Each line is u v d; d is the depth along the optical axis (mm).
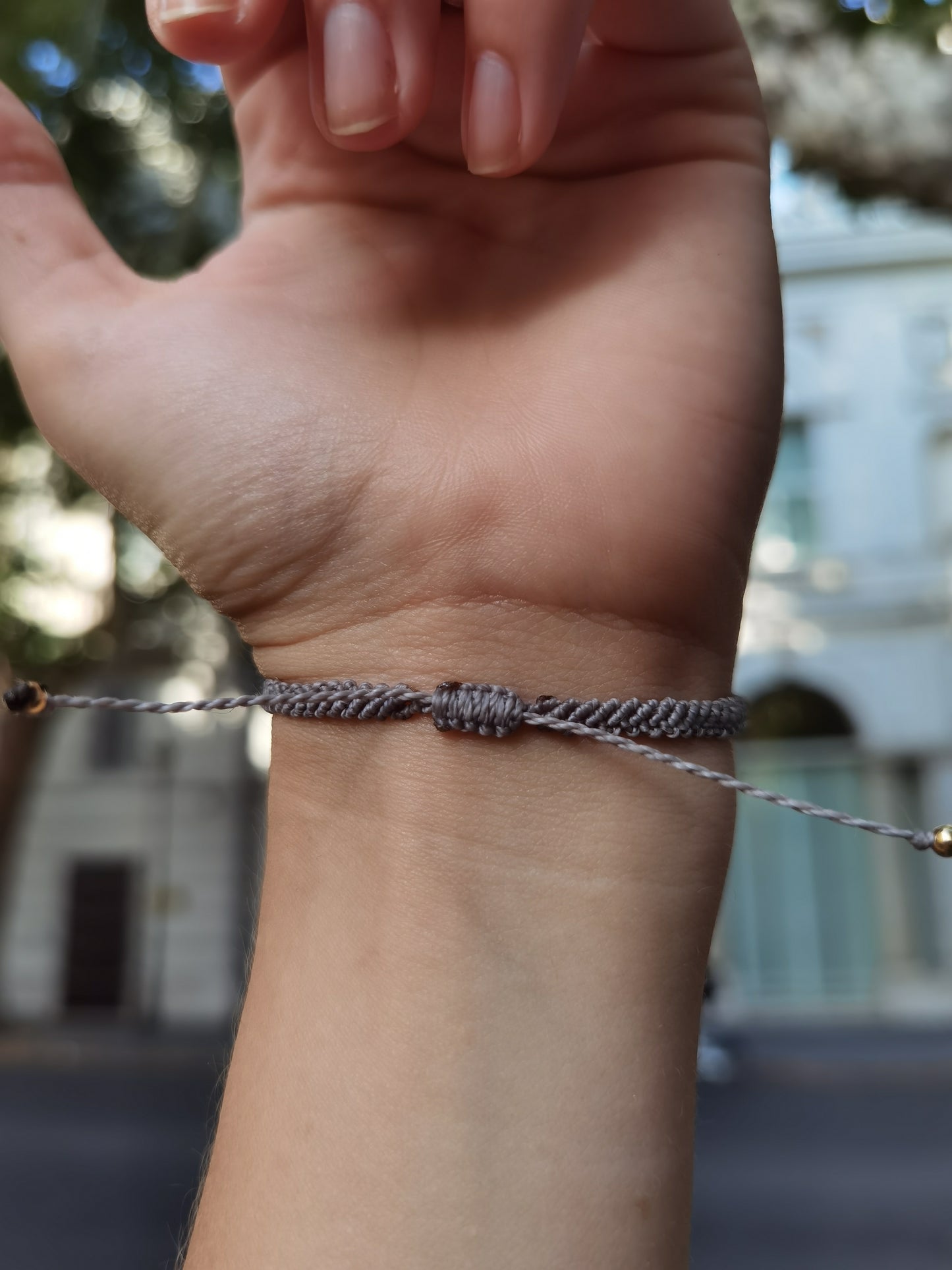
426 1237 103
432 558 128
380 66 112
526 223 146
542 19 112
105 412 135
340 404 134
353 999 114
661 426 130
